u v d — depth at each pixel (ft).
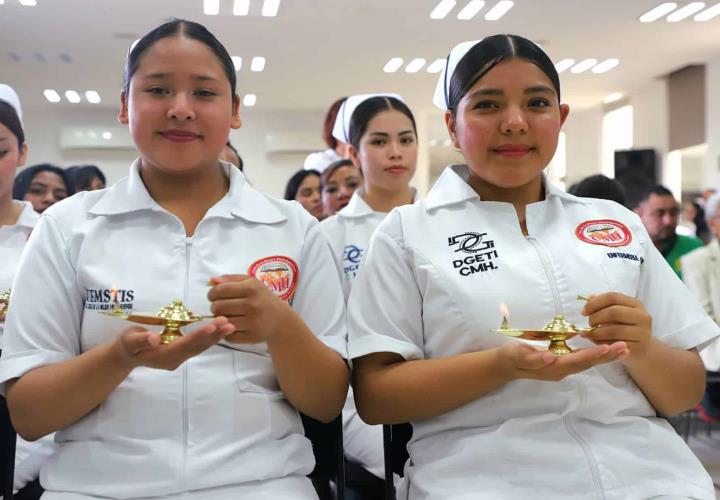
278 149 31.01
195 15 18.35
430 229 4.36
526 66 4.17
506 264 4.16
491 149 4.25
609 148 32.17
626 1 18.17
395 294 4.26
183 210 4.36
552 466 3.83
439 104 4.86
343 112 9.96
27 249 4.17
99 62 22.61
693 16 19.47
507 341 4.00
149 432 3.86
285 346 3.75
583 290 4.11
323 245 4.50
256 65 23.44
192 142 4.10
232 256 4.21
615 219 4.51
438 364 3.92
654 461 3.94
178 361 3.26
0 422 4.20
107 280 4.03
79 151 30.19
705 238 16.20
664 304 4.36
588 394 3.98
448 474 3.92
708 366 10.91
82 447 3.87
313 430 4.41
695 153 25.98
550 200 4.54
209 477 3.80
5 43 20.61
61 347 4.04
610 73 26.35
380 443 6.03
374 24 19.33
